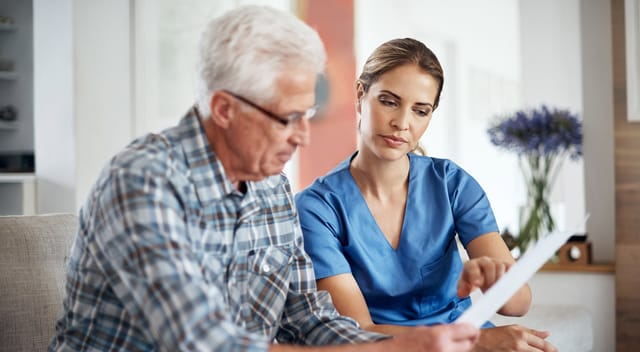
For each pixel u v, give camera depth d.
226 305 1.33
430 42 6.91
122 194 1.16
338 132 5.69
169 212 1.17
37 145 4.55
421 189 1.90
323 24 5.65
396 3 6.27
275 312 1.44
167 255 1.12
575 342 2.58
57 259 1.75
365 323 1.74
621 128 3.23
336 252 1.80
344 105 5.69
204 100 1.28
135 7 4.63
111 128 4.56
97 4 4.50
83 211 1.26
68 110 4.43
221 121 1.26
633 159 3.21
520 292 1.80
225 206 1.32
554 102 3.66
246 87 1.24
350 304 1.76
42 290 1.69
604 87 3.49
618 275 3.19
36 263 1.71
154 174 1.19
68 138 4.43
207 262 1.29
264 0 5.17
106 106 4.54
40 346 1.67
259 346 1.13
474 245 1.87
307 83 1.25
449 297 1.91
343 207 1.85
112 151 4.57
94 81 4.50
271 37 1.23
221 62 1.24
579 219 3.62
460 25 7.25
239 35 1.24
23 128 5.51
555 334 2.44
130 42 4.62
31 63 5.47
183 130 1.29
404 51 1.78
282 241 1.47
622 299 3.19
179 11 4.76
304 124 1.28
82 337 1.26
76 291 1.26
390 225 1.88
